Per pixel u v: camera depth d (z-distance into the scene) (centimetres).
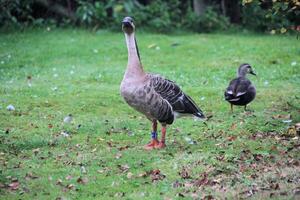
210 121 1288
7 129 1214
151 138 1154
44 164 1009
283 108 1386
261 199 848
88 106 1412
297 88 1585
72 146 1117
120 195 879
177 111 1081
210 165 994
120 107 1409
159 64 1862
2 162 1014
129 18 1059
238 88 1316
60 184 921
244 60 1900
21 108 1387
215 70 1789
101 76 1703
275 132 1195
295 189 881
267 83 1628
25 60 1881
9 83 1630
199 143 1132
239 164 1002
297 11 1252
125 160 1026
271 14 1249
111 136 1183
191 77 1711
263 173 957
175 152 1073
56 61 1888
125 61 1914
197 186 912
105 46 2081
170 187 910
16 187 903
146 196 873
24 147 1107
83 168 986
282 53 1981
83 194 885
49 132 1205
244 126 1239
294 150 1074
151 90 1050
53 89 1561
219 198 860
